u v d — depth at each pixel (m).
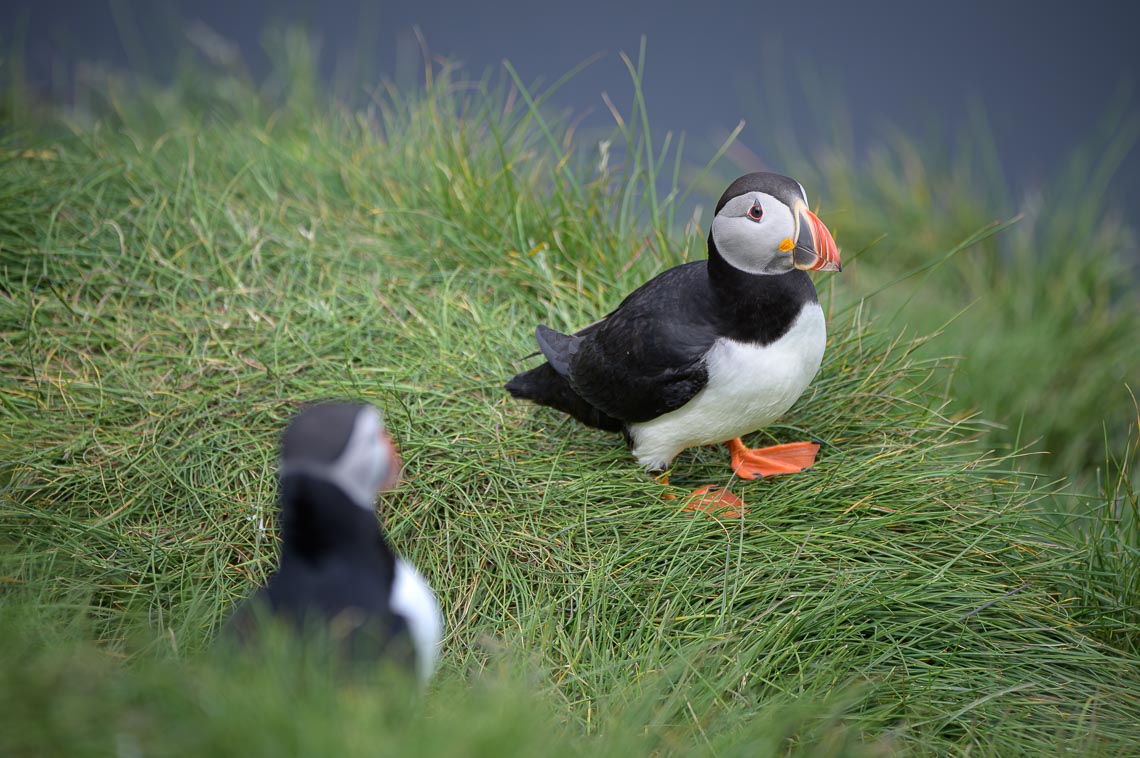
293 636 4.28
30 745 4.07
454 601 6.22
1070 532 7.24
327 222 9.28
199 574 6.17
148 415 7.21
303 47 12.32
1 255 8.36
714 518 6.56
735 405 6.48
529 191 9.52
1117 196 14.30
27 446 6.89
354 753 3.84
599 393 6.68
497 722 4.16
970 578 6.34
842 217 13.13
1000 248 12.76
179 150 10.03
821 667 5.72
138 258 8.60
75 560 6.11
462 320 8.36
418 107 10.92
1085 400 10.29
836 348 7.99
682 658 5.54
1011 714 5.69
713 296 6.36
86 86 11.86
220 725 3.94
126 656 5.29
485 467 6.90
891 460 6.96
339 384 7.52
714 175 14.26
